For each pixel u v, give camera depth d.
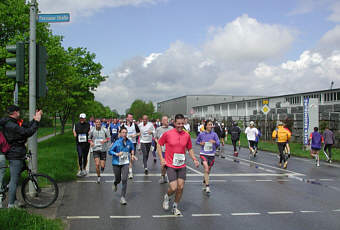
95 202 6.97
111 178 9.97
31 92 6.82
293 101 38.03
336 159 15.46
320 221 5.76
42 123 72.31
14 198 6.05
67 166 11.56
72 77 27.92
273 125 26.67
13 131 5.96
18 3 19.44
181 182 6.12
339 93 31.12
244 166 13.16
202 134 8.45
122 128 7.19
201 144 8.36
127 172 7.05
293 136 25.47
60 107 24.19
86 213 6.14
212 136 8.43
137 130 12.23
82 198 7.32
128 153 7.25
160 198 7.39
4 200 6.63
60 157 14.00
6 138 6.00
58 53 21.20
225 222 5.66
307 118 20.20
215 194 7.88
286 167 12.92
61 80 23.22
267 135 27.70
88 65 36.09
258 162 14.62
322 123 21.55
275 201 7.21
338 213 6.29
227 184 9.19
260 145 23.66
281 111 29.03
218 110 59.84
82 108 37.16
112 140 20.39
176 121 6.14
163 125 9.87
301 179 10.19
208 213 6.22
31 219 5.03
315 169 12.59
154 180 9.70
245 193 8.01
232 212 6.30
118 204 6.83
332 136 14.87
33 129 6.04
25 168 6.33
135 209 6.45
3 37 19.41
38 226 4.86
